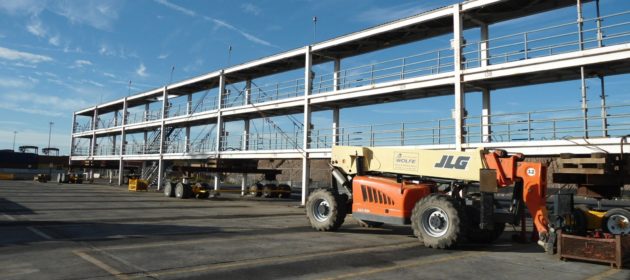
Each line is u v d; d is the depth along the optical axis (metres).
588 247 9.16
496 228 11.91
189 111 36.78
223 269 7.96
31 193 29.95
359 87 22.67
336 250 10.23
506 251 10.73
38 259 8.45
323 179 57.88
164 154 38.94
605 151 14.28
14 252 9.10
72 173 56.72
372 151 13.48
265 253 9.61
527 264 9.10
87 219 15.52
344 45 24.70
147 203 24.16
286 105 27.06
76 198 26.14
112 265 8.06
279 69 30.94
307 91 25.73
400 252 10.23
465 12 18.83
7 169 72.06
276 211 21.50
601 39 14.93
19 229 12.52
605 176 13.39
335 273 7.86
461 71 18.28
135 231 12.73
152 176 42.69
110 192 34.06
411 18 20.56
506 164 11.17
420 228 11.02
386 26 21.64
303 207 24.50
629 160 13.77
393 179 13.02
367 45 24.62
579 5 15.57
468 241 12.08
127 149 46.59
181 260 8.64
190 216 17.70
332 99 24.05
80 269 7.68
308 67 25.80
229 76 33.16
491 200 10.92
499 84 18.77
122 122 47.22
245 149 31.05
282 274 7.68
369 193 12.85
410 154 12.66
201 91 39.75
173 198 29.50
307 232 13.42
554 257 9.91
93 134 54.03
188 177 31.11
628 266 8.90
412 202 12.09
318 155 24.78
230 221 16.25
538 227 10.63
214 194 32.62
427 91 21.00
